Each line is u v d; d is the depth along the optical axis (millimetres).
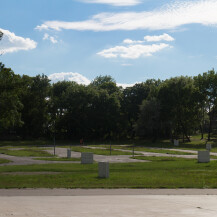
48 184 16734
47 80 98062
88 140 97500
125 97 108875
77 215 8719
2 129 86625
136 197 12680
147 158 37500
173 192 14453
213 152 49500
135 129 85688
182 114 83812
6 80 64312
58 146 66750
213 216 8812
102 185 16422
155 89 94500
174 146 67250
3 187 15672
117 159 36562
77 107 96688
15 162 32250
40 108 95438
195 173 22219
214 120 117500
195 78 90438
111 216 8617
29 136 98000
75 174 21359
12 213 8938
